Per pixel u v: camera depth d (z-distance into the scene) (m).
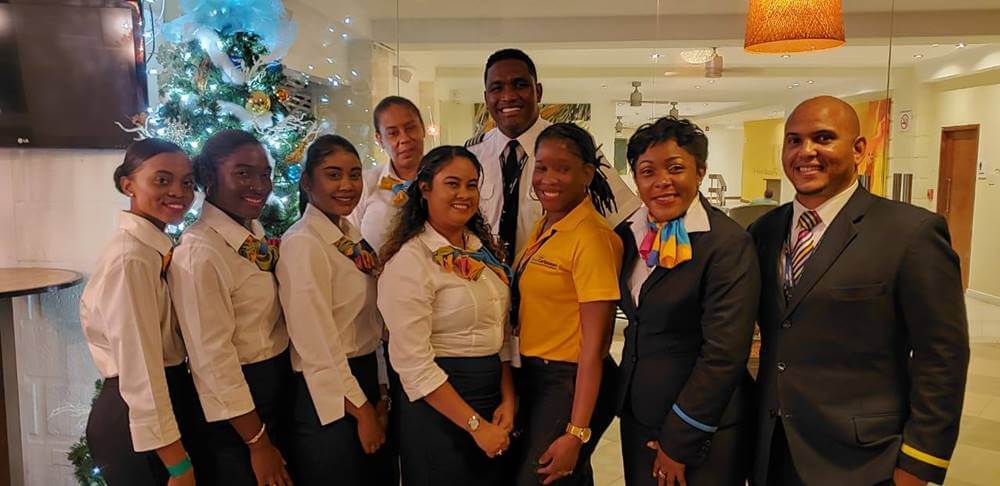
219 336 1.73
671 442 1.69
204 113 2.57
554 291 1.84
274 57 2.96
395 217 1.94
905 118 6.56
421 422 1.85
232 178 1.78
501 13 5.12
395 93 5.27
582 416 1.79
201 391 1.73
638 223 1.86
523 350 1.92
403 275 1.81
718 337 1.64
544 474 1.82
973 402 4.30
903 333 1.60
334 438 1.85
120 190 1.76
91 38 2.63
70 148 2.71
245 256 1.81
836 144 1.59
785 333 1.67
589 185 2.02
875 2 4.73
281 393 1.92
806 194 1.64
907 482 1.54
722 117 10.78
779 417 1.68
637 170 1.76
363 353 1.98
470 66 6.45
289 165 2.78
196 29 2.63
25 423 2.88
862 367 1.61
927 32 4.96
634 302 1.83
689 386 1.67
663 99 9.04
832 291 1.59
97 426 1.74
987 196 7.26
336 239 1.91
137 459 1.70
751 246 1.69
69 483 2.89
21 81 2.62
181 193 1.74
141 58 2.67
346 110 4.95
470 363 1.85
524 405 1.94
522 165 2.36
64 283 2.34
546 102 8.43
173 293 1.74
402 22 5.21
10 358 2.46
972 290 7.58
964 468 3.36
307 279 1.82
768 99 9.09
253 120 2.69
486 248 2.00
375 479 1.98
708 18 5.14
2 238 2.79
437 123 6.48
